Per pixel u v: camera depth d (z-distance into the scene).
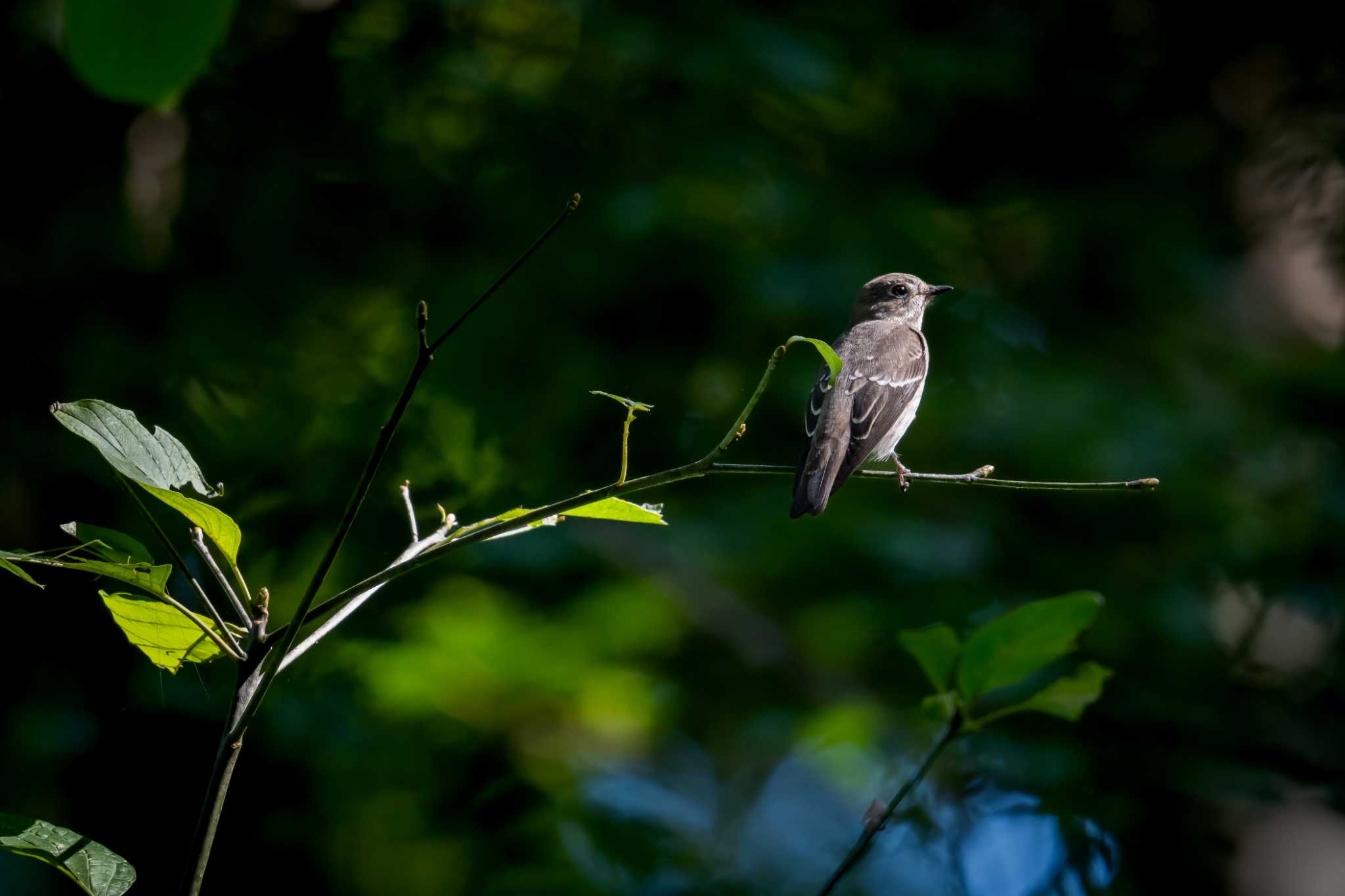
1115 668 12.41
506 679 13.24
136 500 3.82
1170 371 14.46
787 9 12.73
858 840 4.15
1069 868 11.31
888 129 13.87
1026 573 13.14
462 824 12.05
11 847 3.60
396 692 12.57
